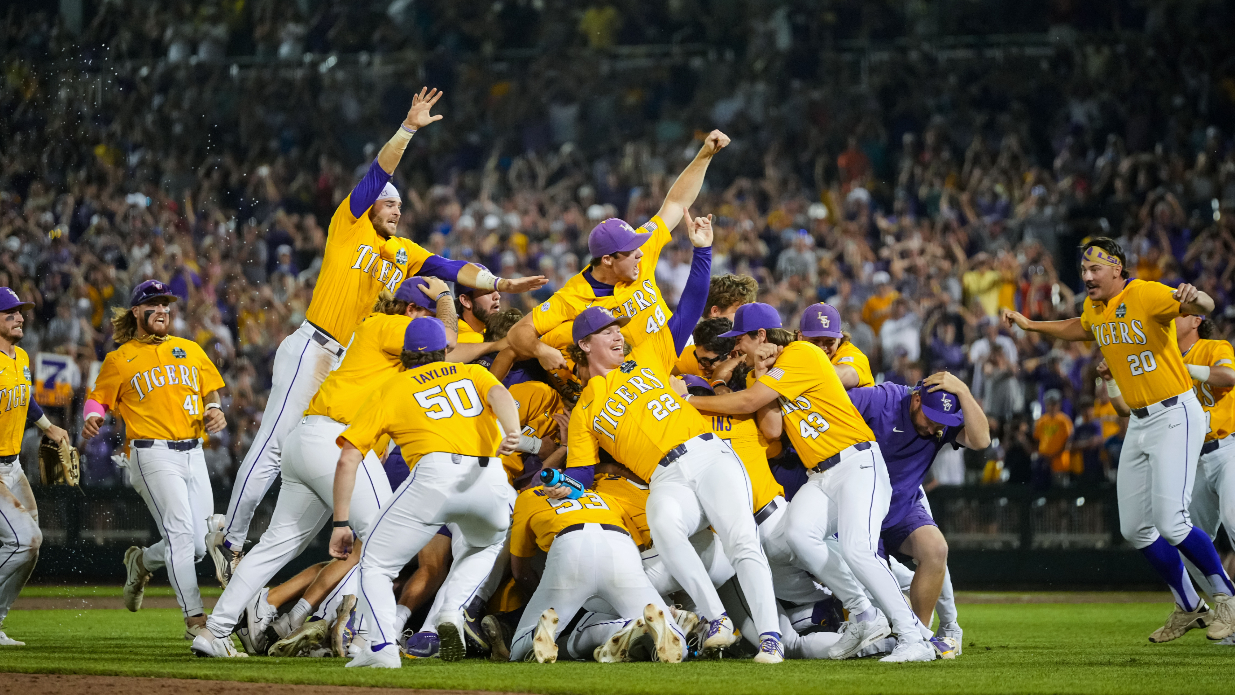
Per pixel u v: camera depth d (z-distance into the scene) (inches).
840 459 942.4
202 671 843.4
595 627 949.2
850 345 1087.0
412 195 2972.4
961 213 2783.0
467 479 864.3
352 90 3299.7
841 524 930.7
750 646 993.5
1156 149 2886.3
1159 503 1093.1
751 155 3090.6
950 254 2630.4
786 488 1051.9
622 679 788.6
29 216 2802.7
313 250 2883.9
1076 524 2053.4
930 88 3137.3
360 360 975.6
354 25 3447.3
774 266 2755.9
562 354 1065.5
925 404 982.4
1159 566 1129.4
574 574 913.5
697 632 976.3
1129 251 2596.0
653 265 1116.5
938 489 2073.1
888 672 839.1
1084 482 2111.2
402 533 864.3
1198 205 2731.3
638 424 930.1
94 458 2145.7
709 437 939.3
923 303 2448.3
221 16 3395.7
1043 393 2240.4
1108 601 1862.7
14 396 1159.0
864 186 2999.5
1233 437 1149.1
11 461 1168.2
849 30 3348.9
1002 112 3105.3
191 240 2871.6
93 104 3230.8
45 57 3287.4
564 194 3036.4
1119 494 1139.9
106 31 3326.8
